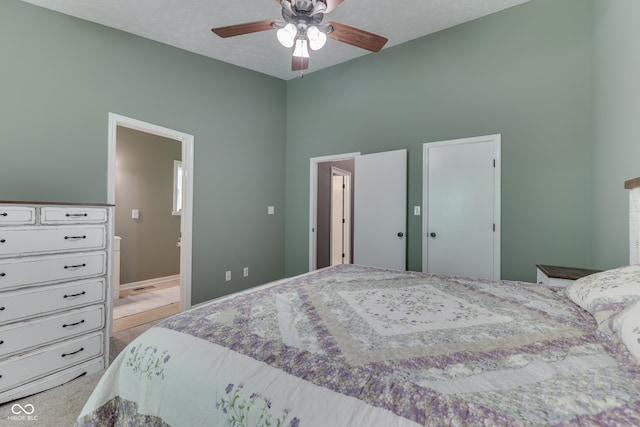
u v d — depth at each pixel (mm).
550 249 2582
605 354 836
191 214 3322
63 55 2494
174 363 920
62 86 2482
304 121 4207
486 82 2861
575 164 2477
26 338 1764
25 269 1760
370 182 3543
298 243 4301
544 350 870
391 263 3361
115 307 3473
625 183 1729
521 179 2701
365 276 1887
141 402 946
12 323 1718
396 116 3406
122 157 4230
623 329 854
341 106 3854
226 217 3668
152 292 4102
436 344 917
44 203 1831
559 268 2225
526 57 2672
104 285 2121
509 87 2752
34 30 2359
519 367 774
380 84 3529
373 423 610
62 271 1909
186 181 3307
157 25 2797
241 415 744
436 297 1423
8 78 2250
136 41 2918
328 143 3975
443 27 3043
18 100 2287
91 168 2627
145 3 2496
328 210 4891
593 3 2371
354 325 1070
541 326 1055
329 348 888
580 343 913
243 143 3848
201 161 3418
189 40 3090
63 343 1915
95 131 2648
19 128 2291
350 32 2143
